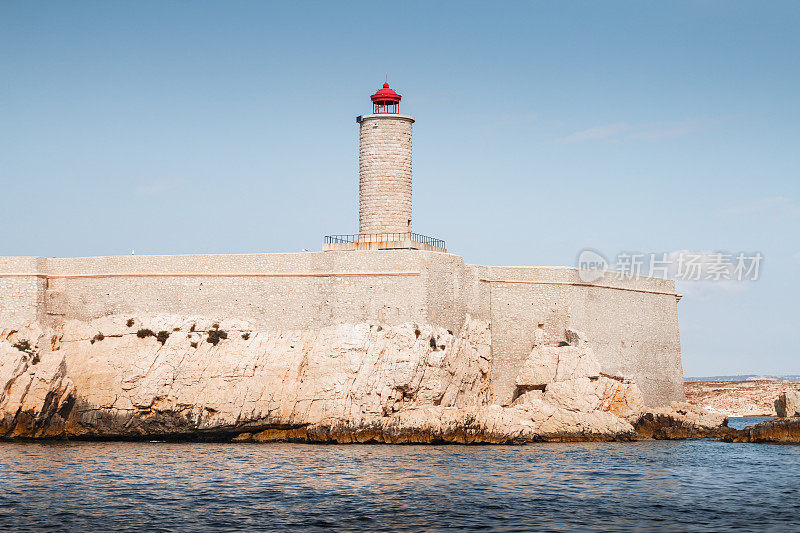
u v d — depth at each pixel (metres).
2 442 60.72
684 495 41.84
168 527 34.94
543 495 41.38
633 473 48.19
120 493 41.31
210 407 62.00
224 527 35.00
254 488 42.56
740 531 34.53
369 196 66.25
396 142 66.31
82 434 63.34
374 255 63.78
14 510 37.59
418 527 35.09
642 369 77.25
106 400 63.28
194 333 64.56
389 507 38.50
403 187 66.31
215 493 41.38
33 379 62.19
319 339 63.28
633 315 76.81
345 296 63.62
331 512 37.53
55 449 56.91
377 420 60.53
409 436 59.84
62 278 67.50
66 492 41.47
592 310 72.12
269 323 65.06
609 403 69.06
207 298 65.88
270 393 62.31
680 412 74.69
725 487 44.16
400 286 63.19
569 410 65.50
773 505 39.59
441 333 63.75
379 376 61.34
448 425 60.12
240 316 65.44
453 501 39.81
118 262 66.94
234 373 62.72
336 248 65.94
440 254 64.75
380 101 67.44
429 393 62.09
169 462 50.66
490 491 42.19
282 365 63.03
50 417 62.84
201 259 66.25
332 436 60.16
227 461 51.00
